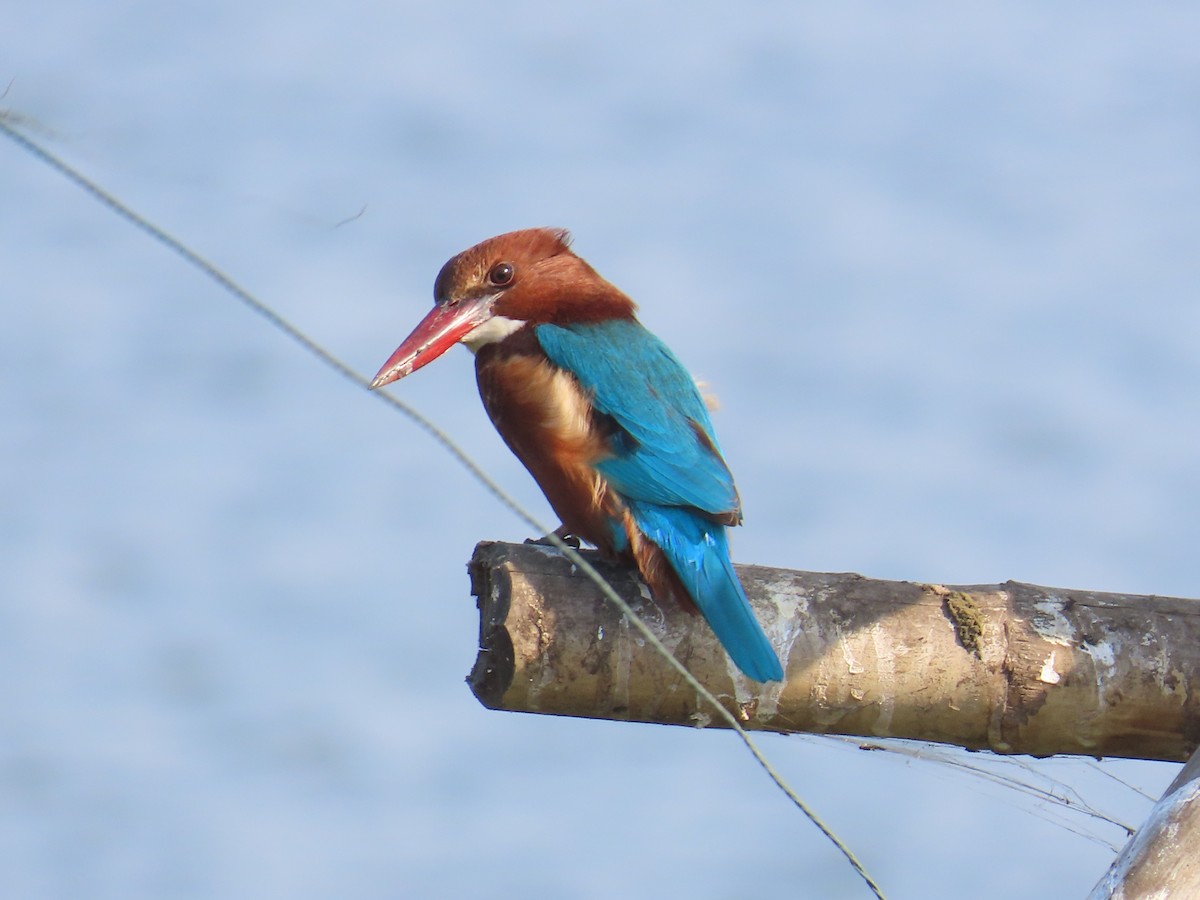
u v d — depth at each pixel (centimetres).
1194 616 868
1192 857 645
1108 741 866
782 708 870
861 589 884
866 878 656
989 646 861
